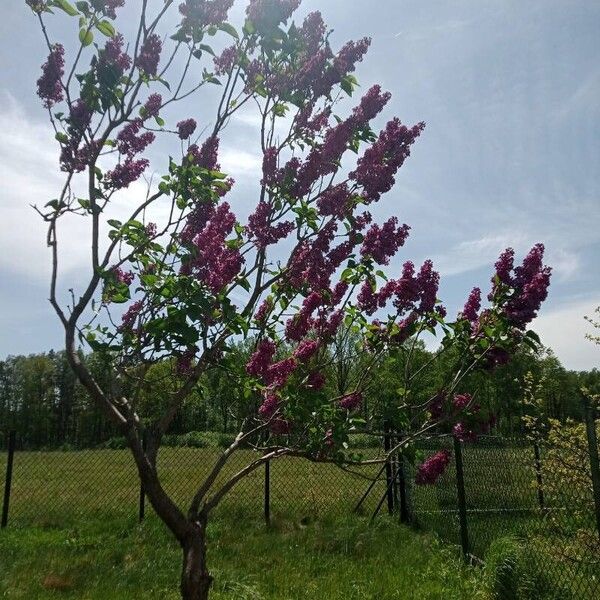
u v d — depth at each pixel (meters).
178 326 2.64
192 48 3.02
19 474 16.17
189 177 2.95
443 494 8.12
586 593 4.92
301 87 3.23
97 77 2.84
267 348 3.42
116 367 2.99
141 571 6.17
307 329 3.65
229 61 3.36
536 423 5.42
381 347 3.72
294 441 3.33
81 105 2.90
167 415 3.07
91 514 9.36
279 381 3.41
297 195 3.27
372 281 3.56
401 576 6.00
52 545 7.36
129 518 8.73
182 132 3.47
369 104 3.30
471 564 6.38
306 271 3.38
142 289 3.07
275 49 3.10
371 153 3.40
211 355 3.08
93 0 2.78
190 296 2.76
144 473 2.87
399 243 3.54
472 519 7.05
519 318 3.57
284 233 3.30
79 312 2.79
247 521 8.75
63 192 2.90
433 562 6.45
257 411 3.62
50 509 9.95
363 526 8.08
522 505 6.24
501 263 3.73
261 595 5.40
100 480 14.67
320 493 10.98
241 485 12.35
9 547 7.21
